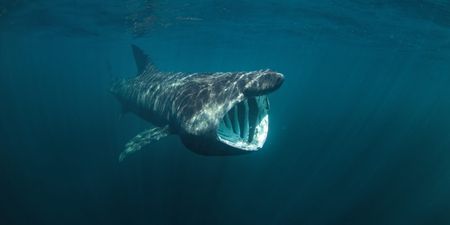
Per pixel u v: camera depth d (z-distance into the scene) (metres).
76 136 20.22
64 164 15.26
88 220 10.91
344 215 12.09
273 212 11.92
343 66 52.53
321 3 16.06
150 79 10.68
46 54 53.97
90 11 18.88
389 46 27.31
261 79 6.36
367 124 31.44
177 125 7.67
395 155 19.28
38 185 13.19
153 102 9.36
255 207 12.09
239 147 6.05
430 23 17.72
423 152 20.19
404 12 16.23
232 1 16.55
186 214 11.19
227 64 66.50
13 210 11.31
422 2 14.30
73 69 113.31
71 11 18.92
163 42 34.56
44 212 11.31
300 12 18.20
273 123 26.31
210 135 6.57
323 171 15.73
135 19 21.11
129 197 12.16
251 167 15.23
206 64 68.12
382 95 128.62
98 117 27.44
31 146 17.83
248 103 6.95
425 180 15.62
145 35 29.05
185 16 20.12
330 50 35.47
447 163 17.92
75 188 12.99
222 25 23.25
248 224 11.08
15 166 14.88
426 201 13.55
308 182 14.41
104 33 28.17
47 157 16.16
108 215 11.12
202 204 11.83
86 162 15.52
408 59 33.44
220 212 11.50
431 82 55.31
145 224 10.59
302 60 50.50
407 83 66.19
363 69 53.22
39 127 22.81
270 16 19.70
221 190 12.88
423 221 12.15
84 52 48.72
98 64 78.81
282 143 19.48
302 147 19.06
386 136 24.61
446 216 12.52
